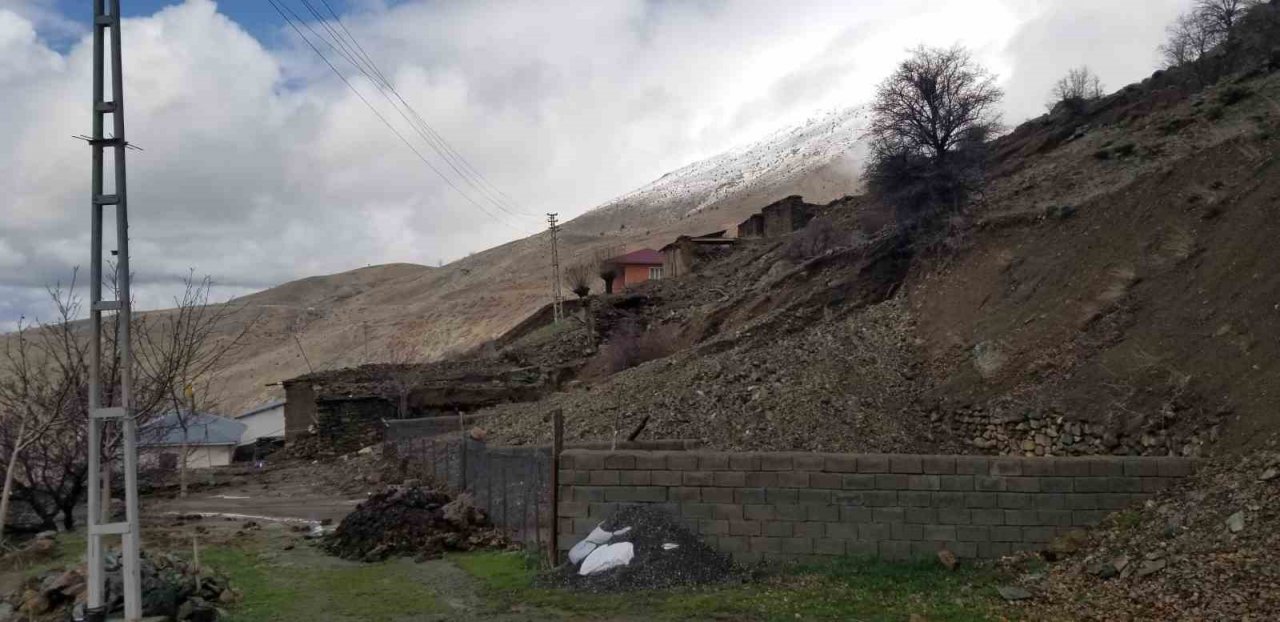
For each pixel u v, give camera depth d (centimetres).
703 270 5153
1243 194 1709
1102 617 734
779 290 3388
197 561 956
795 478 963
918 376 2084
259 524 1697
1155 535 850
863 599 826
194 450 3716
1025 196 2717
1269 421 1099
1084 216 2164
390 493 1338
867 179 3033
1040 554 916
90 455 736
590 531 994
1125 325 1683
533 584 938
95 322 738
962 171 2786
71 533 1461
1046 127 3731
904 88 2889
